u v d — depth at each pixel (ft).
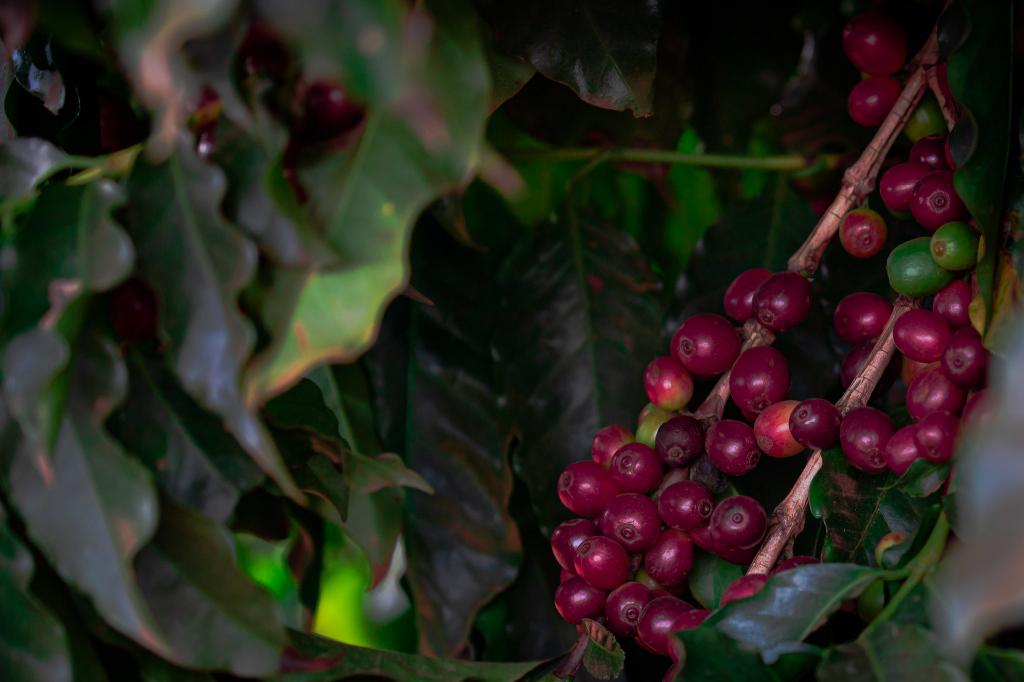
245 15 1.86
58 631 1.90
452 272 2.32
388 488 2.21
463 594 2.26
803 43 2.46
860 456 1.99
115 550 1.88
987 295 1.93
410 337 2.30
